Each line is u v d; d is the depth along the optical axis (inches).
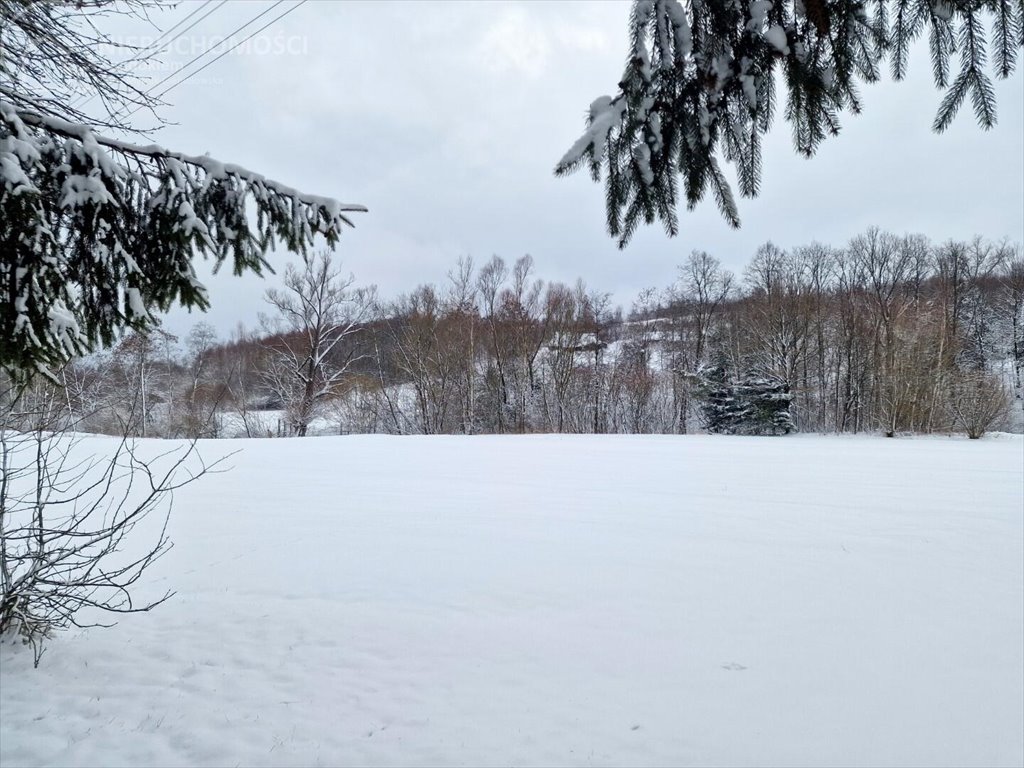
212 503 369.4
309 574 229.3
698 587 214.7
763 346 1515.7
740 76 90.0
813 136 100.3
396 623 181.9
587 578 224.7
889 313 1323.8
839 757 117.5
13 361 96.1
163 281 116.6
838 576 227.3
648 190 101.1
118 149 113.4
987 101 90.8
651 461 602.5
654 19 86.7
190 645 164.9
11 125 95.3
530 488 425.4
